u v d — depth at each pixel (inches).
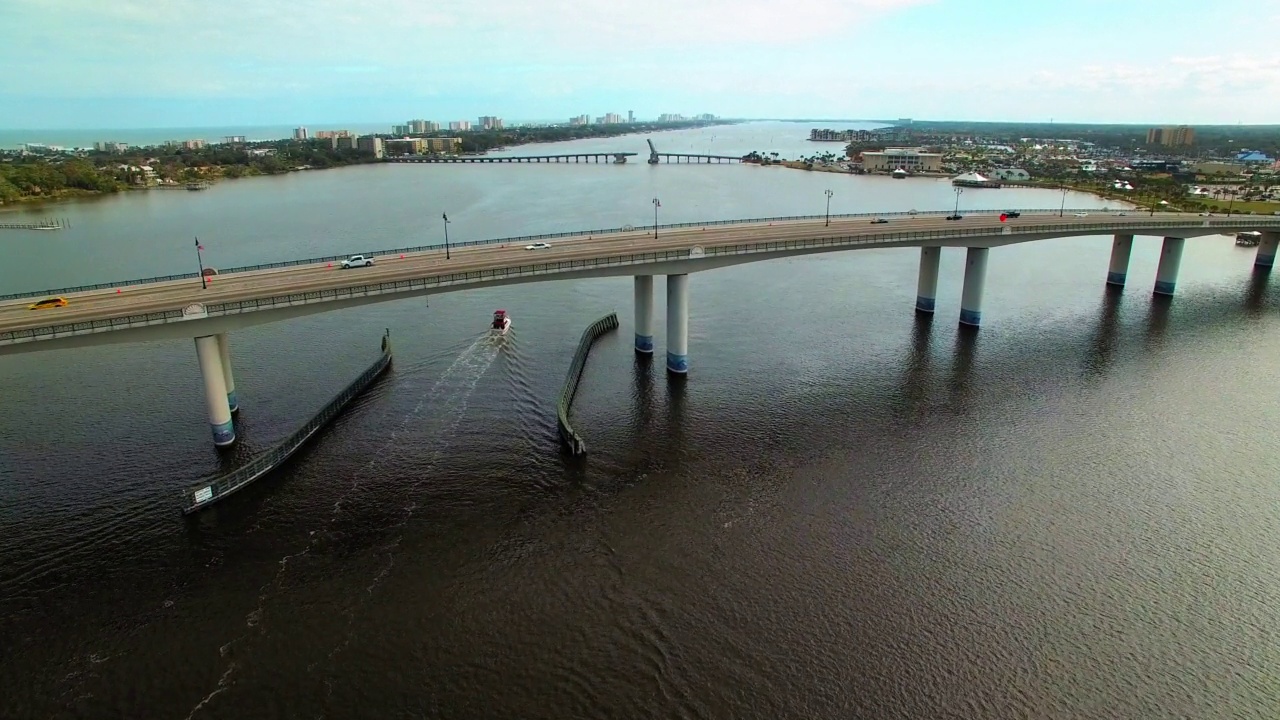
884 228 4237.2
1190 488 2340.1
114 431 2731.3
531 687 1594.5
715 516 2186.3
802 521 2162.9
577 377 3250.5
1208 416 2871.6
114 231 7313.0
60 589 1882.4
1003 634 1738.4
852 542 2064.5
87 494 2304.4
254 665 1656.0
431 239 6471.5
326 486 2362.2
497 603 1836.9
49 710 1541.6
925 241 3873.0
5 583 1898.4
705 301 4643.2
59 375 3272.6
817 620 1776.6
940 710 1545.3
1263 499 2273.6
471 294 4729.3
